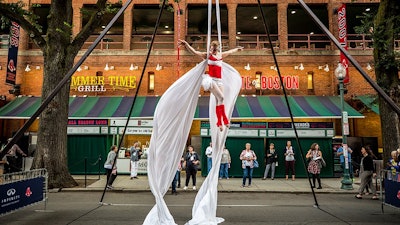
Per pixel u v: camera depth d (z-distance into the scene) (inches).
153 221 207.6
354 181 646.5
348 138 764.0
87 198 454.6
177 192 519.5
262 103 766.5
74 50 561.6
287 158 671.8
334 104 759.7
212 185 229.8
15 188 286.7
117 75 831.7
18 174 306.8
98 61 830.5
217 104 215.0
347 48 814.5
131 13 858.8
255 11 945.5
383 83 513.7
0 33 967.0
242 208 378.6
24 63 825.5
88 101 784.9
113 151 534.3
